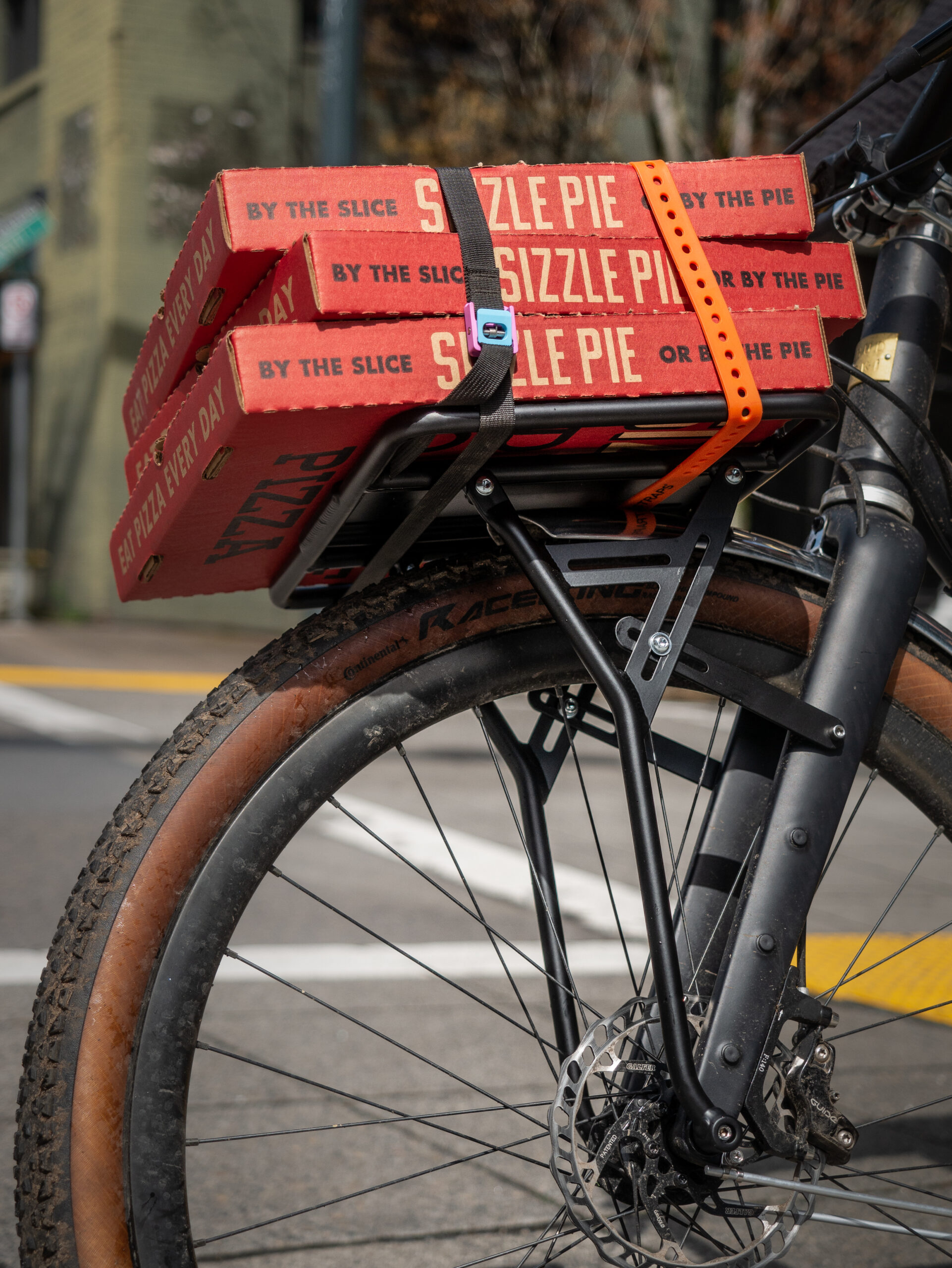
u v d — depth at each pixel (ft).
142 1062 4.18
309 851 17.07
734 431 4.29
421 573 4.69
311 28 51.96
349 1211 7.30
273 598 5.25
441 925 13.74
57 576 53.98
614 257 4.20
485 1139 8.46
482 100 48.16
